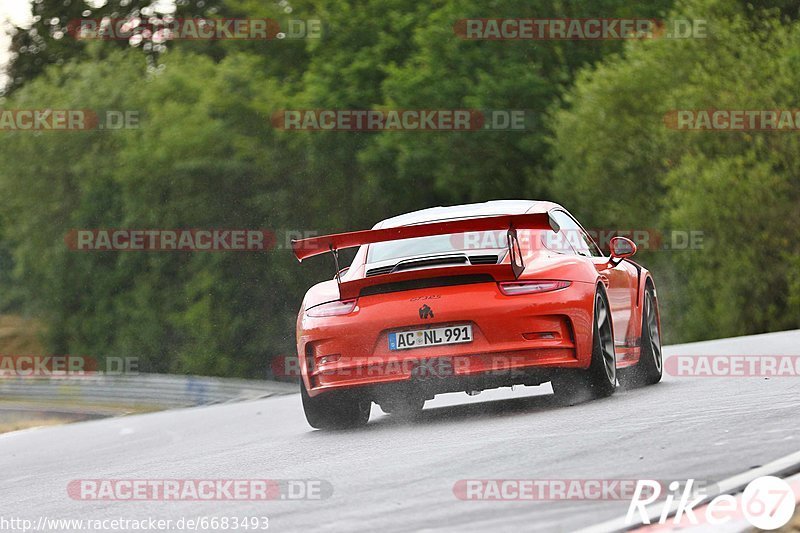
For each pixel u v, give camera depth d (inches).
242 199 5590.6
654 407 834.2
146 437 1138.0
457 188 4950.8
